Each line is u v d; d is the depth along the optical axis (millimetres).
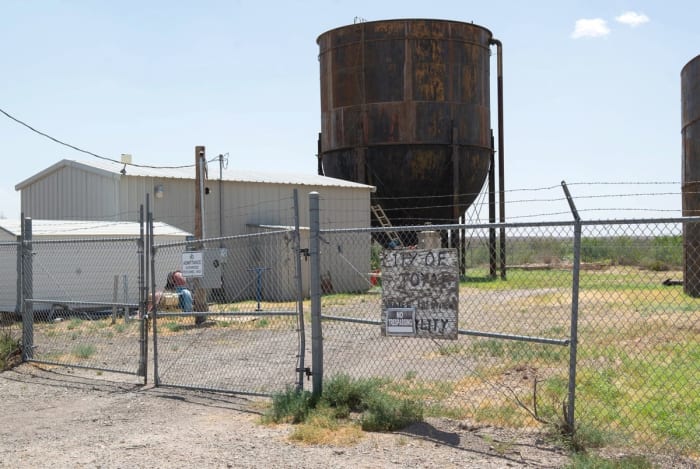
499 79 38219
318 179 33188
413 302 8242
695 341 14078
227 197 28438
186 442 7781
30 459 7387
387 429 7906
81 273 22578
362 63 34969
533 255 12656
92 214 27375
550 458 6836
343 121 35688
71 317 21438
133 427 8602
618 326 16562
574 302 7320
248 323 19062
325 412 8406
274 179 30516
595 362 12031
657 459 6809
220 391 10203
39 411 9703
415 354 13516
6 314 22906
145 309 11422
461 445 7285
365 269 31125
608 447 7180
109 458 7297
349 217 32250
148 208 11422
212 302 25438
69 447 7801
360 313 20625
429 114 34625
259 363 12992
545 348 13297
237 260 28125
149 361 13562
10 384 11672
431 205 35688
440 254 8109
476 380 10766
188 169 29688
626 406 8977
